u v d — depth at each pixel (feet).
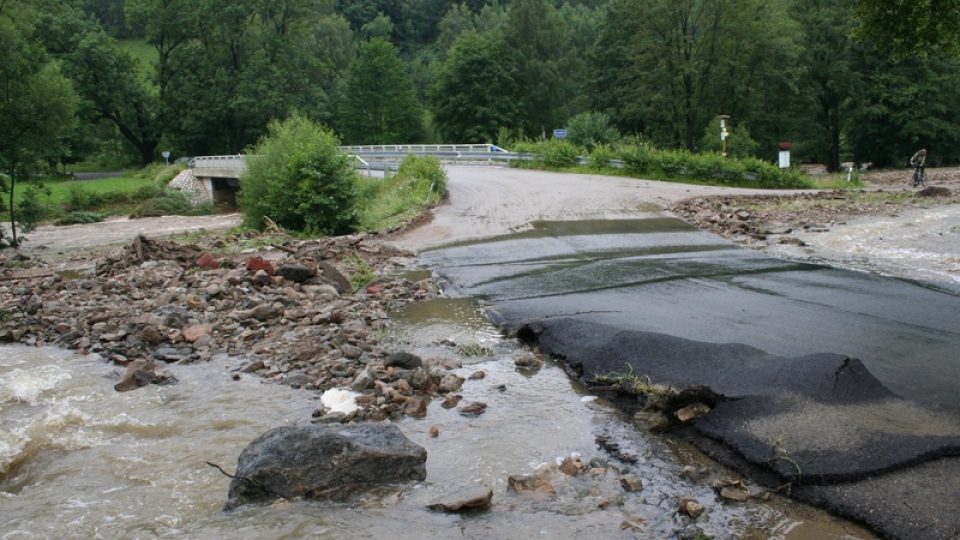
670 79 169.89
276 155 78.79
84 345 31.73
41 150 99.55
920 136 180.45
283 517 15.99
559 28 250.16
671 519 15.58
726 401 20.18
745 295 35.35
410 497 16.80
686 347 24.11
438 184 87.51
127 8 249.75
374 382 24.26
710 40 164.25
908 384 21.86
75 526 16.17
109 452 20.24
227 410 23.21
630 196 80.79
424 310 36.35
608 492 16.87
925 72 178.29
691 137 171.32
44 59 100.58
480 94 241.14
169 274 46.96
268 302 36.37
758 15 169.37
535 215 70.44
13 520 16.56
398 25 464.65
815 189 96.58
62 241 95.35
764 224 60.85
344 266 49.16
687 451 18.86
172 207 152.87
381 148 184.44
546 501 16.51
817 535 14.70
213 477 18.42
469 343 29.66
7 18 95.55
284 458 17.08
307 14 253.24
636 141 127.75
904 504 15.01
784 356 24.79
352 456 17.22
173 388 25.75
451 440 20.11
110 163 270.05
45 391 25.77
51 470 19.20
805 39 182.70
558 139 135.03
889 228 56.08
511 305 35.45
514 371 26.12
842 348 25.95
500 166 133.18
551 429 20.74
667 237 55.88
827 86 184.65
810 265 43.09
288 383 25.54
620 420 21.18
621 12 202.08
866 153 192.85
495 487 17.24
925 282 37.40
